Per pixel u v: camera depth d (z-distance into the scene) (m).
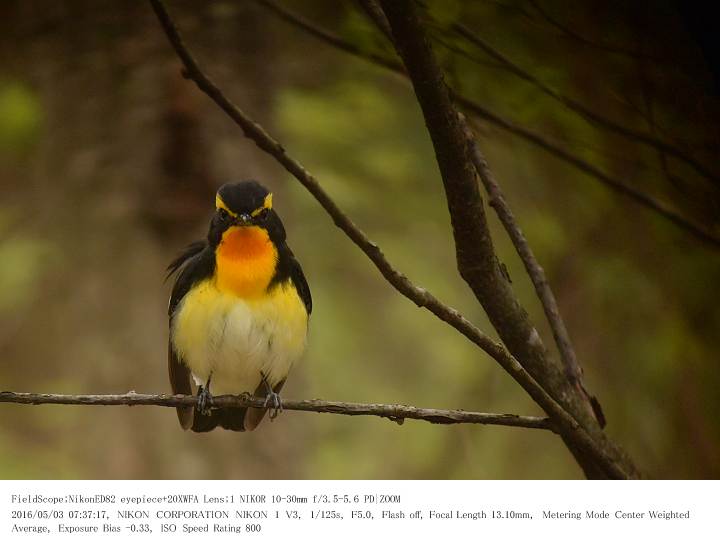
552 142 6.95
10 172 13.72
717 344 8.97
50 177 13.37
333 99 13.80
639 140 6.58
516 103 7.01
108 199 13.13
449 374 14.93
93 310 13.23
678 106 6.48
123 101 13.03
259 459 12.97
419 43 5.25
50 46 13.13
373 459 14.69
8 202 13.68
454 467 14.46
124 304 13.11
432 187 14.70
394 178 14.62
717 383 9.59
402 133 14.30
